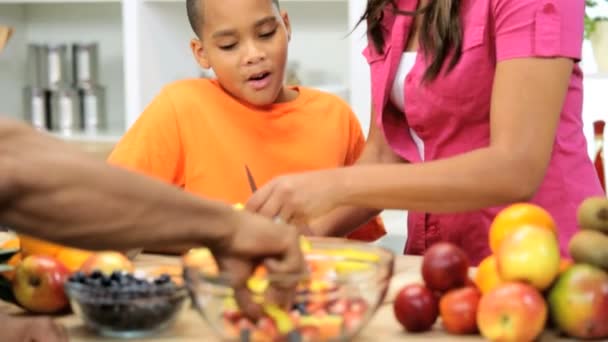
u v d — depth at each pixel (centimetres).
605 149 273
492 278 115
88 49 337
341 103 196
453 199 135
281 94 192
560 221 160
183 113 186
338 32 317
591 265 113
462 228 167
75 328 120
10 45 355
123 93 352
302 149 188
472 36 150
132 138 185
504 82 141
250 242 102
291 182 132
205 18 180
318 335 105
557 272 112
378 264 109
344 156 193
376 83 169
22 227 90
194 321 122
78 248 93
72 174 89
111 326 115
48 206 89
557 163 160
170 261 150
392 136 171
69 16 354
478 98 154
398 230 261
